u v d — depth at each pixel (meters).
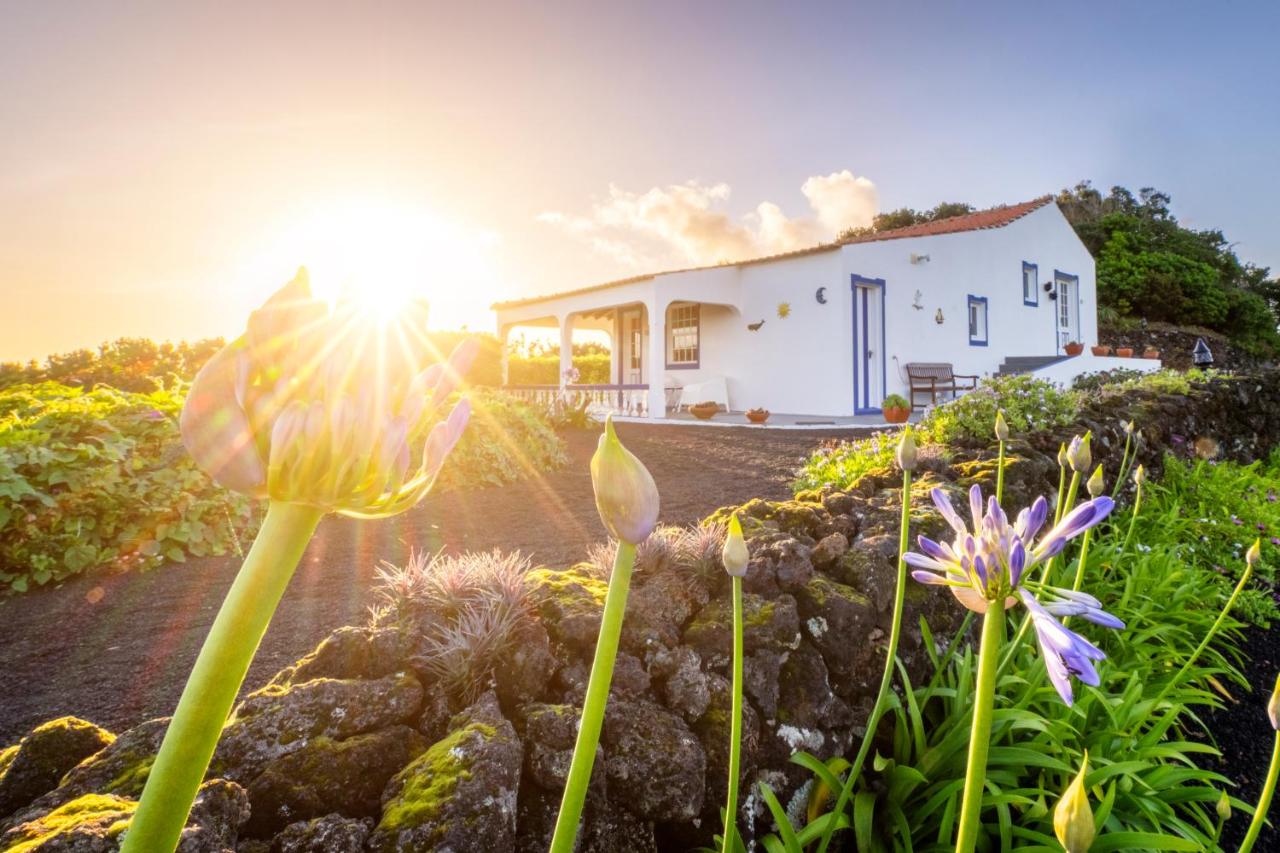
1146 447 5.09
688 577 1.99
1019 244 16.19
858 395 12.54
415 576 1.77
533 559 3.89
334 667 1.46
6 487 3.68
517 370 18.48
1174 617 3.10
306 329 0.43
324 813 1.14
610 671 0.62
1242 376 7.80
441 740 1.29
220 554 4.38
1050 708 2.06
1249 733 2.68
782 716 1.76
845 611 1.97
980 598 0.71
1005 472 3.44
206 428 0.41
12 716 2.23
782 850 1.49
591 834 1.31
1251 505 4.80
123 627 3.08
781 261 13.24
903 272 13.26
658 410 12.73
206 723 0.42
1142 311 24.38
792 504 2.64
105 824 0.87
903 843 1.64
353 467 0.42
